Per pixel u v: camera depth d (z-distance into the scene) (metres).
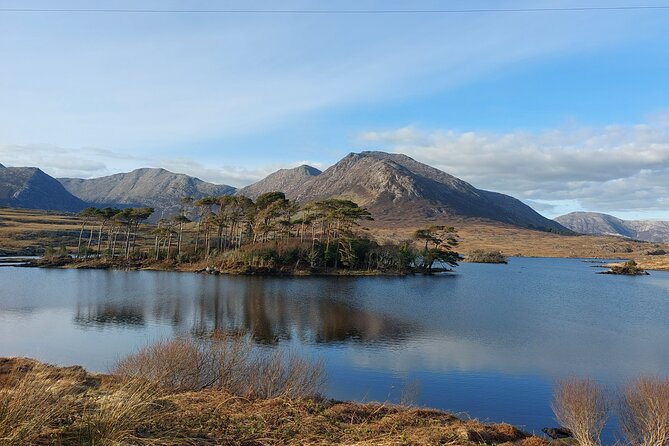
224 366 18.12
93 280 76.56
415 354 31.97
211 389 17.03
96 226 195.25
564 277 115.56
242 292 64.00
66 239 159.88
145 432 10.10
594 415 16.75
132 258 107.06
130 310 48.03
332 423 13.53
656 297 74.56
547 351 34.41
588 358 32.59
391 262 107.94
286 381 18.41
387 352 32.31
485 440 13.49
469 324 45.03
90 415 9.47
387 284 82.00
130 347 31.61
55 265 101.31
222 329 38.72
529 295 74.00
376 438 12.25
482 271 130.62
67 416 9.57
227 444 10.55
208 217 112.50
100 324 40.34
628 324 48.41
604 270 147.25
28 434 8.28
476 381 26.14
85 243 154.12
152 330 37.91
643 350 35.75
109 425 9.16
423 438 12.48
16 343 32.69
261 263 92.12
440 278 100.75
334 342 35.06
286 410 14.21
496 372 28.08
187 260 103.75
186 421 11.53
